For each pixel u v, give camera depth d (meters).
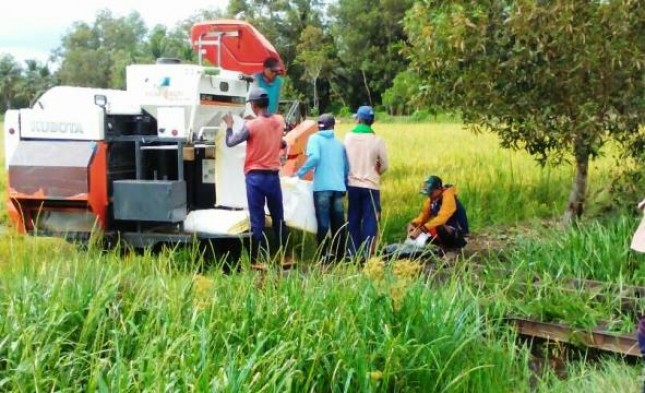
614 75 9.12
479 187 13.03
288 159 10.66
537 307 6.57
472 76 9.50
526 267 7.50
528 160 15.73
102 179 8.34
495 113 9.71
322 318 5.19
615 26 8.80
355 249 8.92
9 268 6.06
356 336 5.00
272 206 8.77
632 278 7.36
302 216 9.33
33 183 8.23
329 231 9.53
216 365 4.43
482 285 6.93
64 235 8.40
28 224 8.46
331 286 5.61
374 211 9.35
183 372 4.19
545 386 5.32
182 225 8.66
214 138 9.23
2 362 4.64
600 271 7.41
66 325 5.14
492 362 5.48
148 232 8.63
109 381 4.33
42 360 4.49
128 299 5.43
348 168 9.43
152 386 4.07
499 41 9.27
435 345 5.26
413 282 5.98
